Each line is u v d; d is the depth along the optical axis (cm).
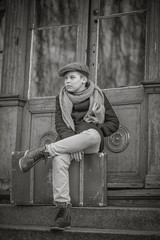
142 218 434
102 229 434
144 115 531
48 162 480
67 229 429
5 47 601
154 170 508
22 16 600
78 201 464
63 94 486
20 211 480
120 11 570
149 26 543
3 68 597
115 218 441
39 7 608
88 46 578
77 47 580
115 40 568
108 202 514
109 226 442
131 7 566
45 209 469
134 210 437
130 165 530
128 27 564
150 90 520
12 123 579
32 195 480
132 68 555
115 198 523
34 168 484
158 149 510
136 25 561
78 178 466
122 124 541
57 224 421
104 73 567
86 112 480
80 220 452
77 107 479
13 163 491
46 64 596
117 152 538
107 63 568
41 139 577
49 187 477
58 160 436
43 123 579
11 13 605
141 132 529
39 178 481
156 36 534
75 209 454
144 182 515
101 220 445
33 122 583
